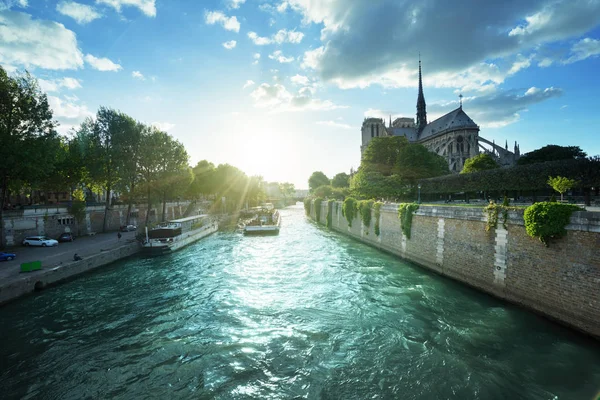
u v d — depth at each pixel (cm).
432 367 1020
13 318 1464
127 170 3959
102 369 1056
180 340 1248
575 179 2447
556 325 1238
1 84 2458
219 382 980
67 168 3912
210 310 1554
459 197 4791
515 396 873
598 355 1045
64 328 1362
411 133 11519
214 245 3556
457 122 9144
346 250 3075
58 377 1013
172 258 2806
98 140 3991
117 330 1341
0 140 2398
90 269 2252
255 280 2072
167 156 4425
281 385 959
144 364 1083
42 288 1841
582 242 1151
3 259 2205
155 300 1703
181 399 905
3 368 1065
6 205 3656
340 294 1745
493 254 1587
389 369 1020
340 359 1091
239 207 8850
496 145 8731
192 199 7888
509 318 1336
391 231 2806
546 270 1291
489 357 1060
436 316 1394
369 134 11862
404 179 5309
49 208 3244
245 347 1187
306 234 4447
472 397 875
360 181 4850
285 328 1340
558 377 944
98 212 3978
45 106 2720
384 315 1431
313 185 13300
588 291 1125
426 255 2225
